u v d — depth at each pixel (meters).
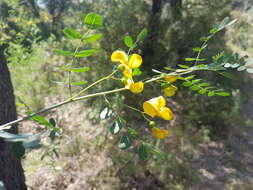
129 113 4.33
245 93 6.26
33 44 5.30
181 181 3.39
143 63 5.55
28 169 3.24
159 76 1.19
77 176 3.22
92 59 4.57
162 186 3.26
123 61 1.09
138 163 3.41
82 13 5.83
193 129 4.66
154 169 3.38
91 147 3.67
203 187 3.42
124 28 5.12
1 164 2.14
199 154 4.10
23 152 0.69
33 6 12.93
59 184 3.09
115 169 3.32
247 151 4.44
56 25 14.53
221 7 5.44
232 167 3.96
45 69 5.02
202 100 4.83
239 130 4.99
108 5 5.70
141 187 3.18
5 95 2.12
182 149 4.07
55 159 3.39
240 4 10.48
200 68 1.03
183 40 5.14
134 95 4.24
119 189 3.11
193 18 5.16
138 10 5.43
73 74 4.12
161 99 1.19
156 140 3.93
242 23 8.12
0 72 2.11
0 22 4.62
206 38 1.06
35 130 3.94
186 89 5.29
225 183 3.55
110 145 3.68
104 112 1.20
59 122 4.14
